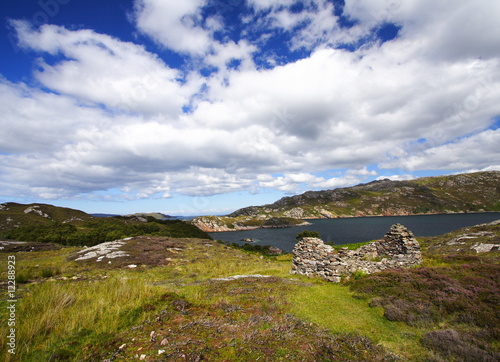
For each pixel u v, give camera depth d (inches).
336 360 270.5
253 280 683.4
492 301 398.6
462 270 561.3
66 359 251.9
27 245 1637.6
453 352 286.4
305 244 874.1
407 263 766.5
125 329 326.6
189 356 260.4
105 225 2920.8
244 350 280.7
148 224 3523.6
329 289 613.0
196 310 412.8
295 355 274.8
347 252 775.1
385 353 292.4
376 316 420.2
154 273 866.1
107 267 943.0
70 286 506.6
